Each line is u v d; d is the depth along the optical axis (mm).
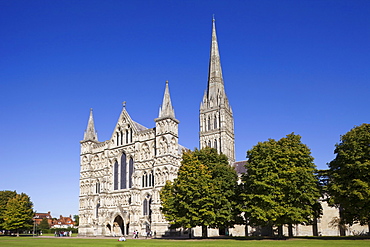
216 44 166875
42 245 54812
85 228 112812
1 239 85688
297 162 67938
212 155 80625
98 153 118938
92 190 116562
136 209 101750
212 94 156125
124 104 116812
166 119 103750
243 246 44406
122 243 58375
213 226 74938
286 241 55688
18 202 127438
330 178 68688
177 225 76875
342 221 70000
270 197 63844
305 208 65000
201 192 71562
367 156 59625
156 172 101062
